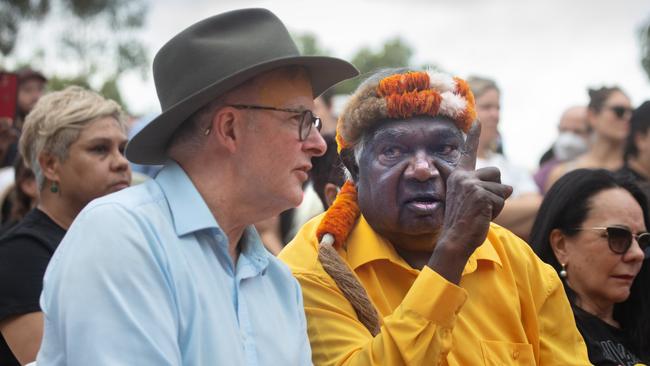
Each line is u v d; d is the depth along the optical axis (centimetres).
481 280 287
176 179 235
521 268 296
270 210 241
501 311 285
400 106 276
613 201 339
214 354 220
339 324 271
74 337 208
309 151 244
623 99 622
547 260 349
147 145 239
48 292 219
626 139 566
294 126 238
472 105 287
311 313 275
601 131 625
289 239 511
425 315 249
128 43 1961
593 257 339
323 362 269
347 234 291
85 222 219
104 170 357
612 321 357
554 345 297
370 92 282
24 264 333
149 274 216
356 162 293
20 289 328
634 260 339
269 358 235
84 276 211
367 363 253
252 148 235
